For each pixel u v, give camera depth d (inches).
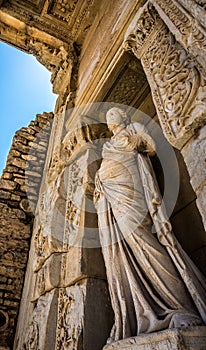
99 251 96.6
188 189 93.1
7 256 166.1
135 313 65.4
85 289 84.6
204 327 50.0
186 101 65.1
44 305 96.2
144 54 90.0
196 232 84.1
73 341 76.2
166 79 74.8
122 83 124.5
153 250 67.9
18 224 179.9
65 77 180.1
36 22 175.5
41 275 104.8
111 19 134.7
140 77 122.5
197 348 47.4
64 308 88.7
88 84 137.7
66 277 94.7
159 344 50.1
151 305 61.7
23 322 122.3
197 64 64.3
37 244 122.3
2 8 167.2
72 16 176.1
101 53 134.6
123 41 108.8
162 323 55.3
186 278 60.6
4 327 144.0
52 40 180.9
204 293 58.3
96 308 82.1
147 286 64.8
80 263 89.5
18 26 174.7
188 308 57.2
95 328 78.4
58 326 86.4
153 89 78.7
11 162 208.1
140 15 91.6
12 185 197.2
